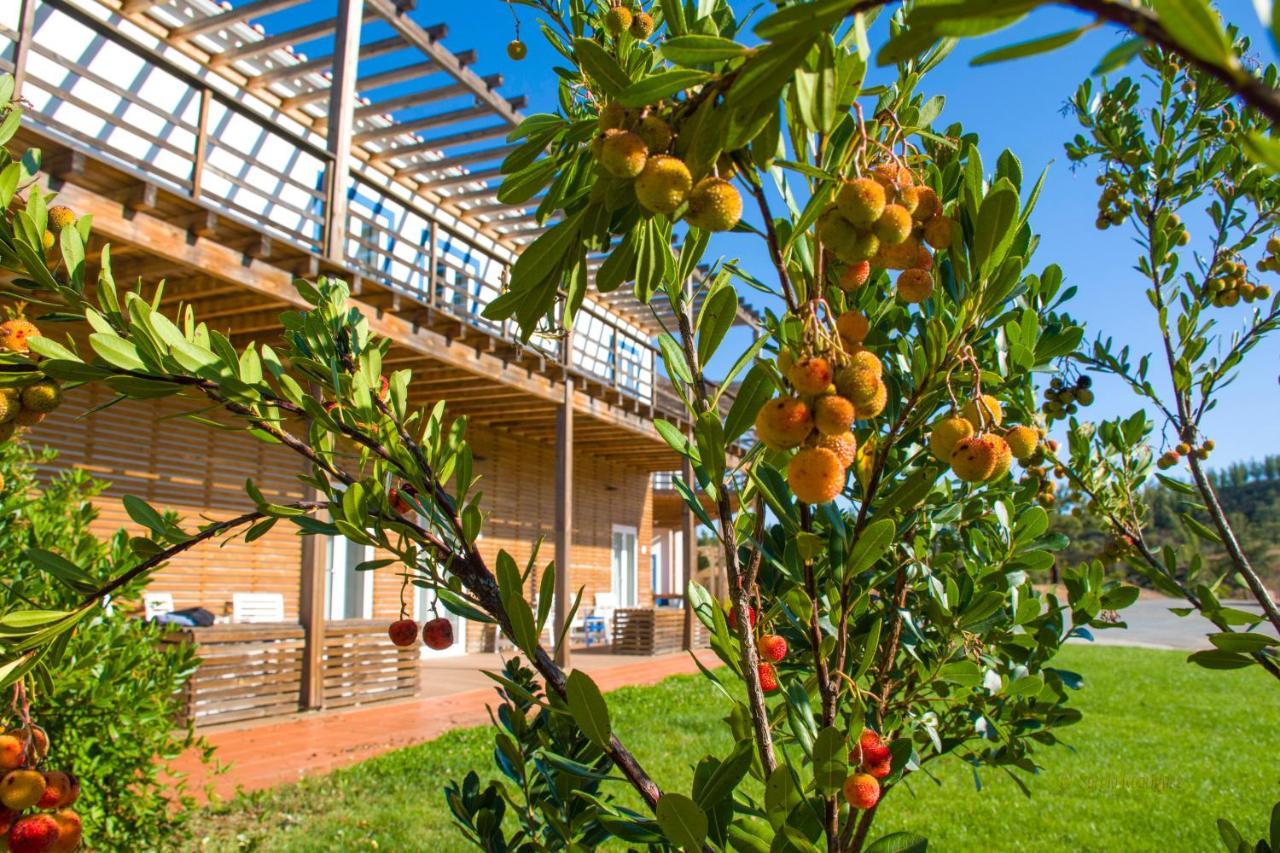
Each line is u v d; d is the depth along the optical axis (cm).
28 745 120
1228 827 140
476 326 855
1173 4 46
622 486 1756
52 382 122
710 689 966
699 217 85
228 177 678
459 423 140
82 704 291
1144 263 238
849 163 96
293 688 808
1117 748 727
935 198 104
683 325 124
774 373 95
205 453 871
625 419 1268
